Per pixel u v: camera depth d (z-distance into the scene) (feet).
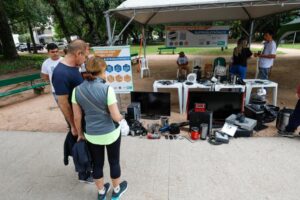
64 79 6.91
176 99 20.40
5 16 57.21
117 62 15.38
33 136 13.47
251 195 8.05
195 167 9.78
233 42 101.86
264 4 14.57
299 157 10.32
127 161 10.41
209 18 30.63
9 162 10.71
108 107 6.20
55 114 17.38
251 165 9.79
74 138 7.93
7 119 16.60
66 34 66.95
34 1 61.98
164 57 57.06
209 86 15.84
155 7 15.39
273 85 15.93
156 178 9.15
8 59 57.41
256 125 13.21
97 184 7.56
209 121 12.55
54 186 8.94
